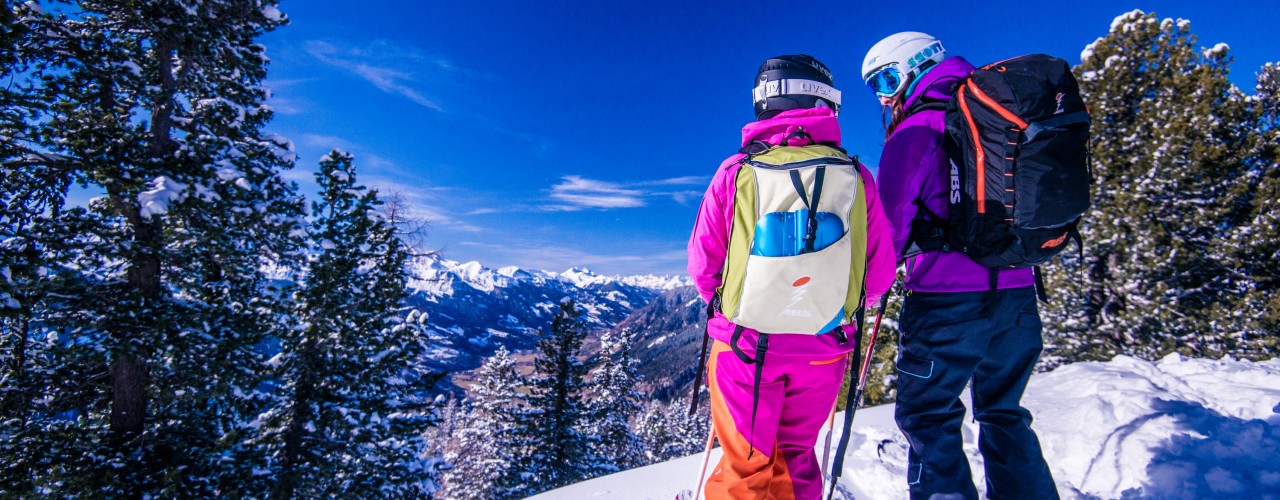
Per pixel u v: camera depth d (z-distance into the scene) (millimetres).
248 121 10414
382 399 11812
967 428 2807
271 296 9883
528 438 22109
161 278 9008
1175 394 2748
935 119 1580
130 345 7562
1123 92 11469
